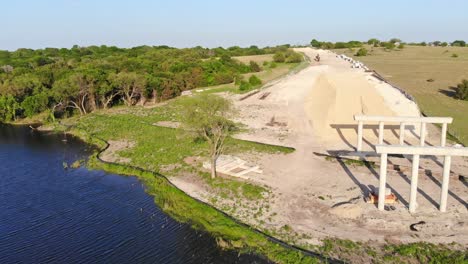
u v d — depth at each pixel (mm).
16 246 32250
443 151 32625
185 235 33062
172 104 84812
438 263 27578
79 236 33562
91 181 45594
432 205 35594
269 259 29266
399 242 30281
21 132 70500
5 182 45688
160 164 49031
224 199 38688
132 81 86500
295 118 65750
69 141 63469
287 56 140125
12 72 107250
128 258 30172
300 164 46531
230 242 31578
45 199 40969
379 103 69125
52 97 80000
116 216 36969
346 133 57000
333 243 30406
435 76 107188
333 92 74312
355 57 155875
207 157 49562
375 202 36125
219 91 92750
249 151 51562
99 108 86125
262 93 84875
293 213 35281
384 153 33469
